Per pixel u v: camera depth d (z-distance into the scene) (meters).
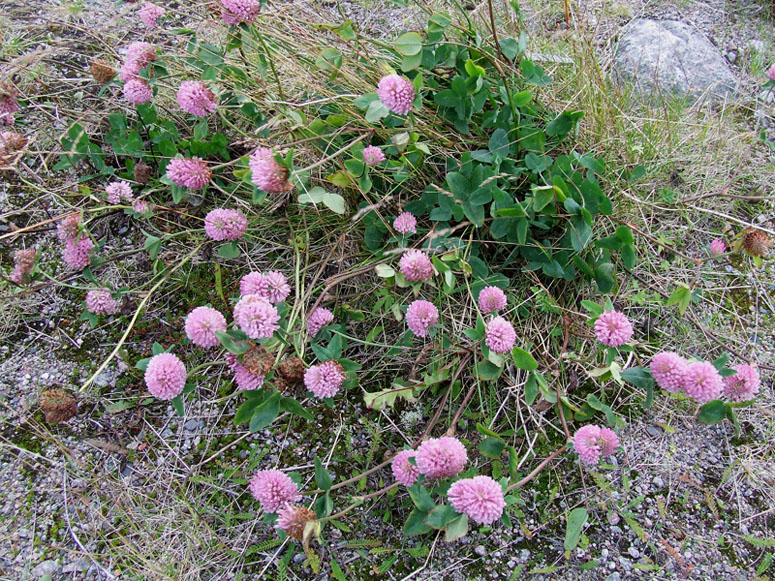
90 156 0.64
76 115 0.69
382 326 0.59
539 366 0.58
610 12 0.81
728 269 0.65
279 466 0.56
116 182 0.65
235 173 0.56
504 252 0.62
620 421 0.54
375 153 0.58
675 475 0.55
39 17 0.75
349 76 0.61
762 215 0.68
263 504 0.48
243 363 0.50
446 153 0.63
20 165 0.66
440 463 0.46
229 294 0.62
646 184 0.67
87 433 0.57
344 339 0.58
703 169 0.69
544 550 0.52
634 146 0.67
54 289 0.62
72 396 0.56
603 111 0.67
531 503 0.54
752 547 0.53
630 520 0.53
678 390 0.52
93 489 0.55
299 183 0.57
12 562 0.52
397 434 0.56
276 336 0.51
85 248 0.58
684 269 0.64
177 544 0.52
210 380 0.59
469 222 0.58
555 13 0.81
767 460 0.56
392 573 0.51
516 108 0.61
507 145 0.59
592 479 0.55
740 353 0.61
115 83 0.65
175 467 0.56
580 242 0.56
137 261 0.63
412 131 0.59
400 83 0.54
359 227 0.63
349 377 0.53
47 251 0.63
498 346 0.51
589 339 0.59
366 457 0.55
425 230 0.61
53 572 0.52
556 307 0.58
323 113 0.64
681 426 0.57
